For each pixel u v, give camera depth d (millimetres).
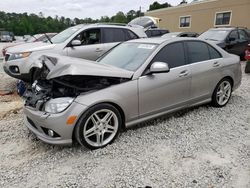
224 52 4996
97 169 3021
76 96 3242
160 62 3691
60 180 2836
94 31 7207
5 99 5883
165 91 3965
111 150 3410
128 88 3555
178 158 3234
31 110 3412
